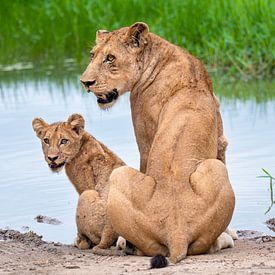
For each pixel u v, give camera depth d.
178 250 11.77
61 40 31.88
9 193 16.23
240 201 15.38
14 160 18.03
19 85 26.36
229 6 28.34
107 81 13.22
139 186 12.08
